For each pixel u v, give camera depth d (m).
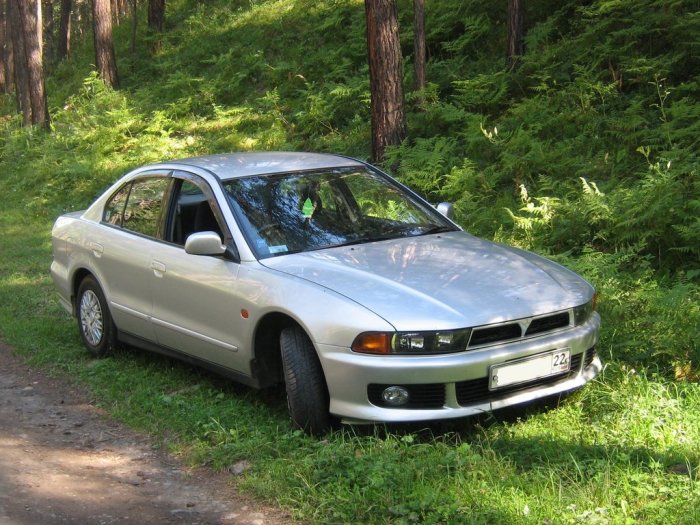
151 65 24.11
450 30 15.43
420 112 12.79
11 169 20.30
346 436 4.65
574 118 10.73
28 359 6.91
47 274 10.52
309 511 3.82
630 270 7.43
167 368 6.27
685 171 7.91
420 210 5.88
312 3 21.98
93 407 5.71
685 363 5.32
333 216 5.50
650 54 11.24
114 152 18.45
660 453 4.11
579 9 12.80
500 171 10.31
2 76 37.44
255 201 5.44
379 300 4.43
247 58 20.36
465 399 4.36
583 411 4.86
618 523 3.44
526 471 4.07
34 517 3.96
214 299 5.19
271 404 5.37
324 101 15.41
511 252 5.30
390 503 3.74
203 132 17.95
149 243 5.91
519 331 4.46
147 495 4.21
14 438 5.17
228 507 4.01
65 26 36.78
